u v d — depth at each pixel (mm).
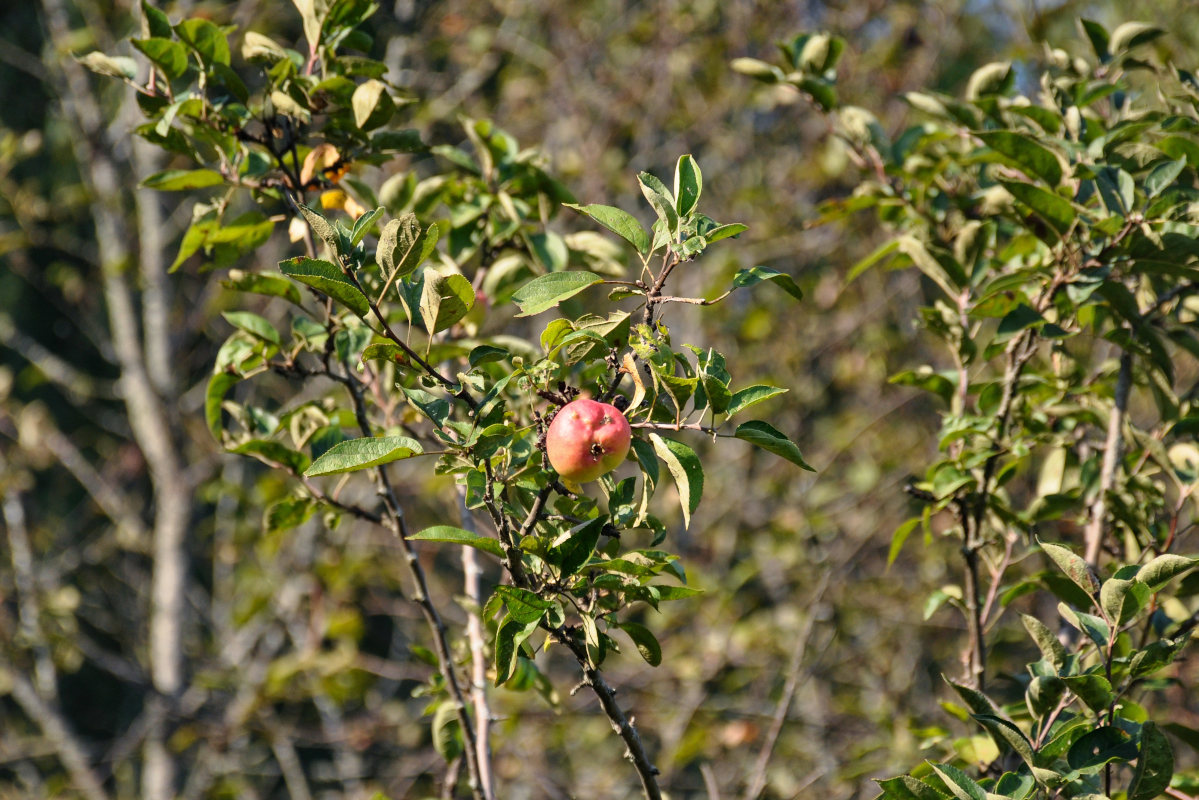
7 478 9555
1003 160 3785
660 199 2473
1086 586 2711
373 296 3395
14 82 12992
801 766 8211
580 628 2566
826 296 10227
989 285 3594
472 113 10547
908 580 9867
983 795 2410
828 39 4508
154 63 3414
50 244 9812
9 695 12469
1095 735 2605
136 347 9109
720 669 8359
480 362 2523
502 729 6238
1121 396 3953
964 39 10484
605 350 2562
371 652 13617
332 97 3443
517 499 2740
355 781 9477
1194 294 4027
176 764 8680
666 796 3488
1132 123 3676
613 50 11125
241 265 9828
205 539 12664
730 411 2395
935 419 10820
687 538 9414
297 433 3799
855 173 9938
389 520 3723
